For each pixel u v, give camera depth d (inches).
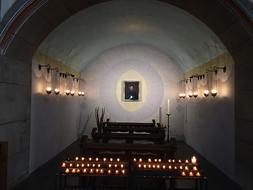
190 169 192.4
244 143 230.4
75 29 331.3
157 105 514.9
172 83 510.3
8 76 213.6
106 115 517.3
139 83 517.7
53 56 343.0
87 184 219.3
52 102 344.8
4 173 193.3
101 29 382.0
